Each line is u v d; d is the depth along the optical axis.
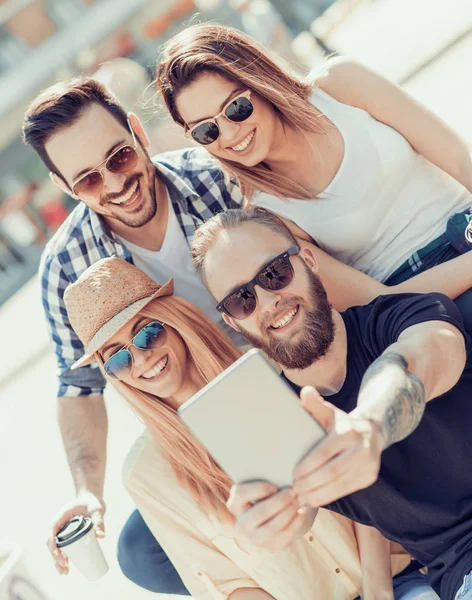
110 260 2.48
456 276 2.40
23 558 2.63
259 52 2.49
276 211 2.63
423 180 2.61
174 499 2.42
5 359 9.33
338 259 2.69
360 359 2.08
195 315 2.45
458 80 7.84
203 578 2.42
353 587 2.38
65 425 2.99
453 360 1.87
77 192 2.76
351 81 2.57
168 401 2.45
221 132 2.50
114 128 2.73
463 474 1.99
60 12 17.58
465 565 1.95
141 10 14.18
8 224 14.48
